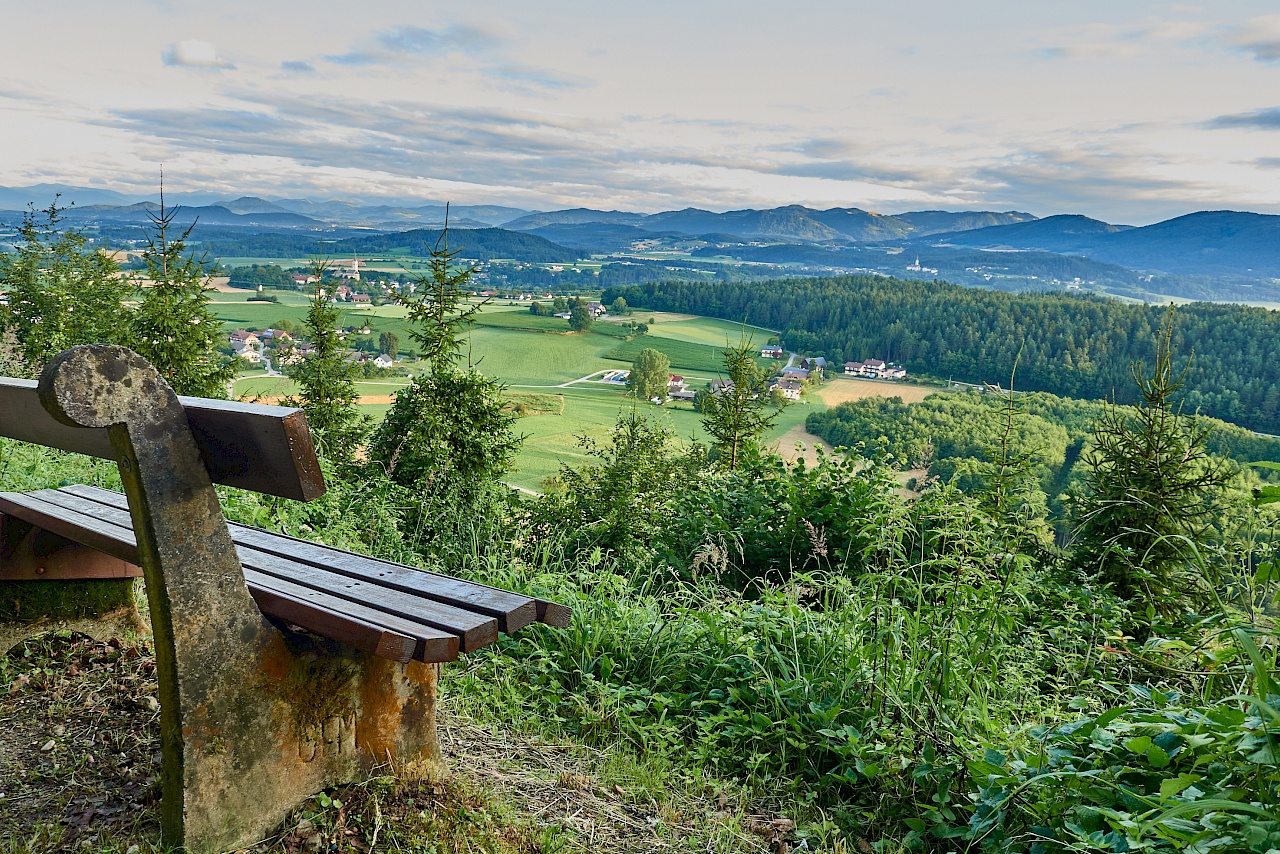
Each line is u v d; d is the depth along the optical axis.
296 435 1.71
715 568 4.84
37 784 2.23
